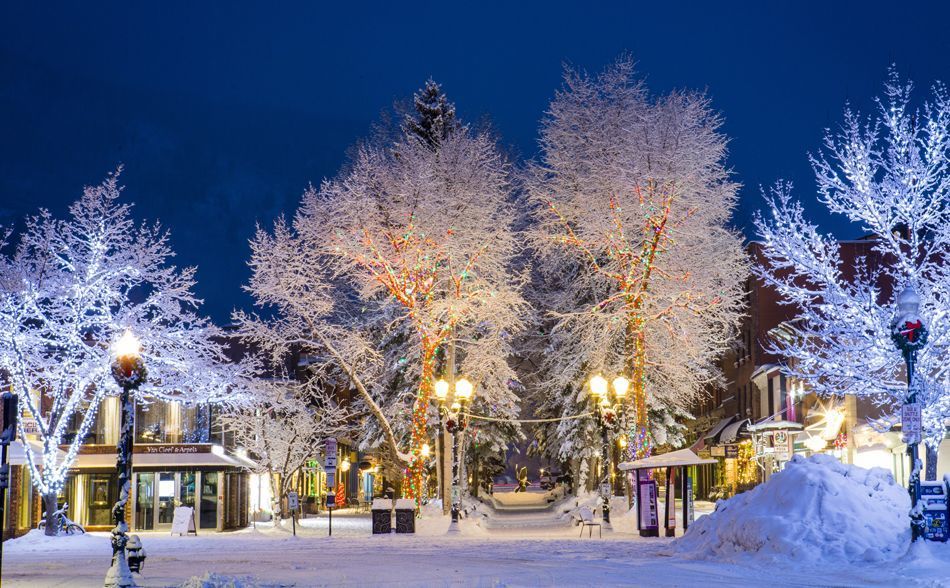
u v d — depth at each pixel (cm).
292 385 4931
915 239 2859
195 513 4628
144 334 3881
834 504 2072
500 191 4562
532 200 4431
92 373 3753
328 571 1920
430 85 5806
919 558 1783
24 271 3794
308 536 3653
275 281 4003
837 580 1714
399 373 5156
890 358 2806
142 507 4612
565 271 4991
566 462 5531
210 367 4066
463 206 4259
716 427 6825
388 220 3997
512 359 5753
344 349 4131
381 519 3569
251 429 4812
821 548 1964
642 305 3994
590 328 4309
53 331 3794
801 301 3020
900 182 2856
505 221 4244
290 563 2158
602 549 2567
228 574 1856
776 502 2156
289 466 4728
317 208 4128
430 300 4119
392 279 4016
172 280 3994
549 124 4447
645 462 3180
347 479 7788
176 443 4731
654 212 3894
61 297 3794
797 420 4956
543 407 5588
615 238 4031
